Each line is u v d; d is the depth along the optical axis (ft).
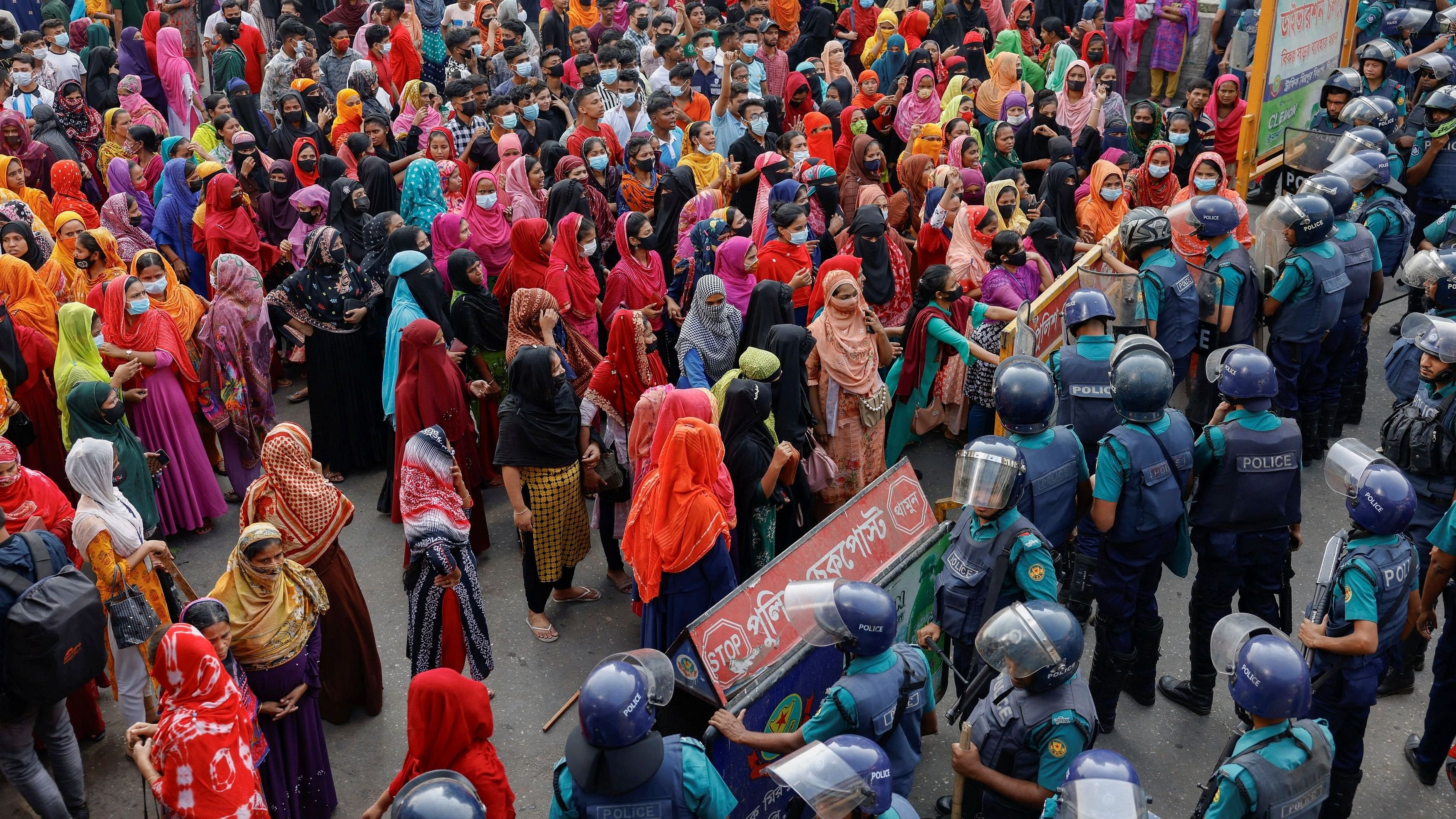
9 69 40.81
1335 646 14.89
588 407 21.93
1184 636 21.24
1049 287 25.50
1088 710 12.65
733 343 24.21
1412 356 22.18
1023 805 13.01
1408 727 18.74
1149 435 17.10
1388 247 27.66
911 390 24.89
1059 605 12.78
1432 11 44.68
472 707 13.62
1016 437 17.40
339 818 17.33
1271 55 33.88
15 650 15.19
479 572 23.71
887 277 27.89
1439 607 21.89
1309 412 25.75
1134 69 51.39
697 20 47.75
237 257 25.55
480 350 25.77
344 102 38.01
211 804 13.69
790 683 15.43
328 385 26.50
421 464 18.39
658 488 17.48
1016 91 40.47
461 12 49.52
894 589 17.61
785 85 41.34
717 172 34.71
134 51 43.47
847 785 10.06
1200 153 36.24
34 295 24.70
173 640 13.64
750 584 16.07
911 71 42.42
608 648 21.17
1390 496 14.64
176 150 33.91
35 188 34.99
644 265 27.73
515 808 17.30
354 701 19.40
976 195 29.50
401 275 24.82
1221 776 12.04
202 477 24.73
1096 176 31.45
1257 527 17.66
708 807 11.93
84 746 19.02
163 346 23.93
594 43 48.75
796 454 19.53
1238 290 24.59
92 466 17.37
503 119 33.91
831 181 31.42
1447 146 31.94
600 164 31.76
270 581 15.80
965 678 16.30
